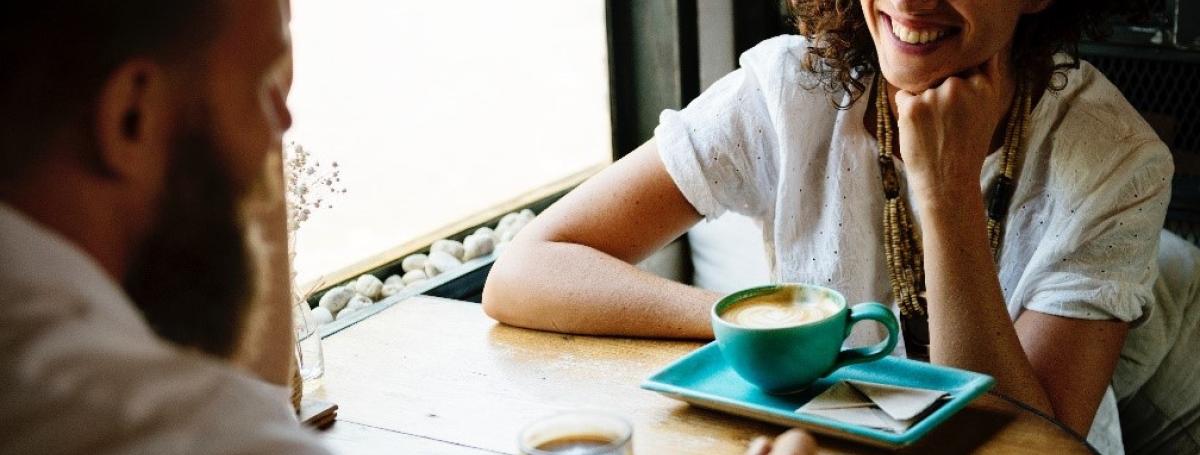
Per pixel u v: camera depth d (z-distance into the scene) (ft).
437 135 7.42
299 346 4.19
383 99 6.99
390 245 7.25
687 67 8.13
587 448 3.23
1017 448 3.53
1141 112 6.75
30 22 1.45
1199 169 6.55
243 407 1.48
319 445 1.55
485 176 7.86
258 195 1.73
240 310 1.75
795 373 3.77
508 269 4.87
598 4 8.27
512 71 7.87
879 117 5.11
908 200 5.11
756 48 5.53
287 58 1.82
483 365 4.40
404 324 4.86
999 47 4.59
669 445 3.66
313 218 6.69
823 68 5.21
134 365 1.39
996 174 5.03
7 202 1.48
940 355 4.44
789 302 4.02
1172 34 6.48
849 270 5.26
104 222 1.55
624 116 8.46
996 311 4.41
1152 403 5.53
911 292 5.15
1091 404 4.63
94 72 1.48
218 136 1.61
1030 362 4.64
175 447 1.37
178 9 1.53
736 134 5.41
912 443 3.58
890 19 4.69
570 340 4.60
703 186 5.33
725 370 4.09
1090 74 5.09
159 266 1.63
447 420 3.97
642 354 4.40
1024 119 4.95
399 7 6.97
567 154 8.50
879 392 3.76
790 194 5.32
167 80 1.54
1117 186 4.80
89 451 1.34
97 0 1.46
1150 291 4.88
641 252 5.32
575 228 5.21
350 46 6.70
